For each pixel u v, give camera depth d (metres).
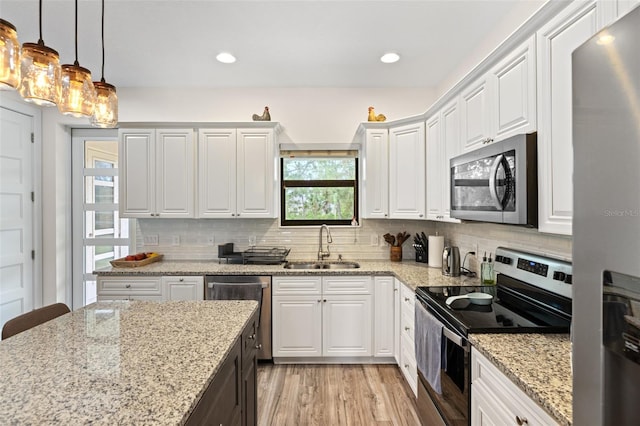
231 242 3.48
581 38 1.20
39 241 3.38
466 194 1.99
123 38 2.47
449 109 2.41
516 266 1.92
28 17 2.18
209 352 1.18
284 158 3.54
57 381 0.97
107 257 3.61
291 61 2.85
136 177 3.15
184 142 3.15
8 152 3.10
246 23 2.27
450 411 1.56
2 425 0.76
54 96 1.35
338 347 2.88
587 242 0.63
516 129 1.59
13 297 3.16
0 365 1.07
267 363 2.95
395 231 3.49
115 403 0.86
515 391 1.07
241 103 3.46
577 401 0.66
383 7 2.10
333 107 3.48
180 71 3.06
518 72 1.57
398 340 2.74
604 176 0.59
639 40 0.52
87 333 1.36
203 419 1.00
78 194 3.61
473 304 1.76
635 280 0.53
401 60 2.84
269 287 2.86
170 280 2.87
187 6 2.08
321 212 3.58
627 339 0.54
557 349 1.24
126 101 3.43
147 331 1.39
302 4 2.06
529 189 1.44
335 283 2.86
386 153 3.12
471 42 2.53
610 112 0.57
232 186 3.16
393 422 2.12
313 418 2.16
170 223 3.47
